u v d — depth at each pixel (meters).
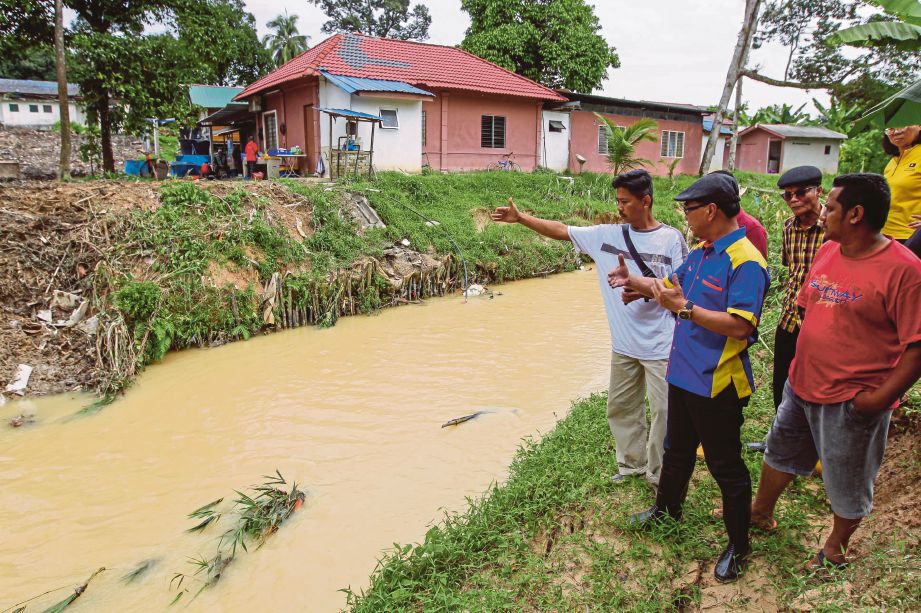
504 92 20.56
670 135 26.70
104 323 7.50
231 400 6.66
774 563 3.07
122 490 4.88
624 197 3.52
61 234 8.73
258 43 34.62
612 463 4.27
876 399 2.54
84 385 7.02
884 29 3.99
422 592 3.23
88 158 16.92
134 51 15.27
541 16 25.42
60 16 12.95
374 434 5.74
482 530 3.66
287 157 17.45
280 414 6.25
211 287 8.73
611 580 3.12
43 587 3.78
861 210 2.57
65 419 6.25
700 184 2.93
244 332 8.83
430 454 5.31
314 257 10.40
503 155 21.77
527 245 14.12
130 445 5.65
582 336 9.03
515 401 6.48
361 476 4.97
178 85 16.23
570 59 25.47
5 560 4.04
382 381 7.16
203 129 24.91
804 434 3.03
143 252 8.63
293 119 18.67
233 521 4.42
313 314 9.78
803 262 3.72
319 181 14.49
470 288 12.12
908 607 2.52
